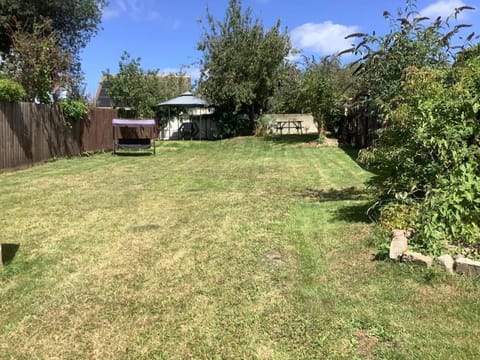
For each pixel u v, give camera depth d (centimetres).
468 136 440
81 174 1058
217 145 1948
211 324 306
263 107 2400
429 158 463
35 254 457
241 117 2395
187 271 403
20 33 1403
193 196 763
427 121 446
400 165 482
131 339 291
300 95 1848
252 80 2162
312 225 546
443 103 444
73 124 1484
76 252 462
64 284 379
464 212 409
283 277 383
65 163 1296
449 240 410
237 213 624
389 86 598
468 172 420
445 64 588
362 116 1514
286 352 271
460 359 254
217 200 723
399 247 400
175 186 875
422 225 421
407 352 263
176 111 2502
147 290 364
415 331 286
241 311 323
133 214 630
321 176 981
